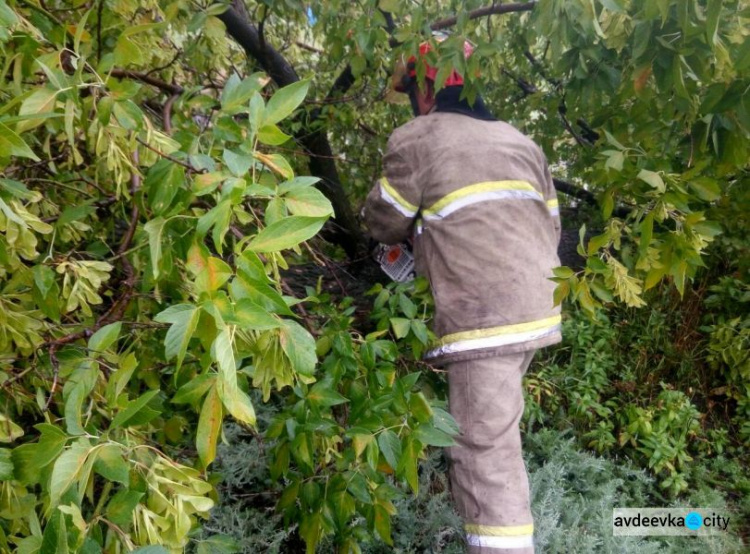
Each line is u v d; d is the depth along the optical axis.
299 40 3.60
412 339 1.72
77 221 1.25
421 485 2.21
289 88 0.90
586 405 2.84
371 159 3.37
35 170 1.32
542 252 1.77
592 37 1.84
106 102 0.89
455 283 1.70
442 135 1.77
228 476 2.02
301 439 1.32
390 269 2.12
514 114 3.34
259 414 2.27
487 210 1.67
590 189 3.54
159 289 1.19
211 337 0.75
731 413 3.33
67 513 0.64
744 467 3.01
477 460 1.66
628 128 2.09
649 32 1.57
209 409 0.74
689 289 3.47
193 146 1.01
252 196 0.92
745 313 3.36
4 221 0.85
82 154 1.37
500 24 2.52
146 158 1.06
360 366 1.50
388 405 1.35
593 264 1.65
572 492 2.57
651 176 1.58
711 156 1.99
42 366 1.10
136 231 1.26
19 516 0.86
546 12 1.74
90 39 1.14
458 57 1.81
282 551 2.01
